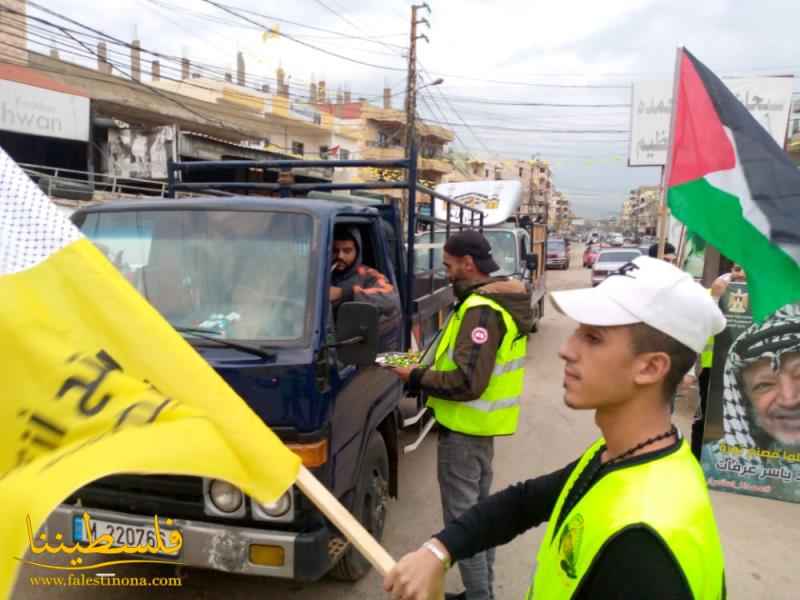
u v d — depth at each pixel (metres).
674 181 4.32
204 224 3.32
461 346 2.99
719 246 4.18
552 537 1.38
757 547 4.37
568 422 7.25
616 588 1.10
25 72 16.42
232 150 20.50
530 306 3.32
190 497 2.79
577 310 1.30
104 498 2.88
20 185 1.64
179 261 3.23
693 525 1.12
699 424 5.34
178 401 1.60
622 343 1.29
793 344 5.04
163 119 22.30
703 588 1.09
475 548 1.66
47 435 1.52
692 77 4.28
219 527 2.70
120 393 1.57
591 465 1.39
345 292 3.66
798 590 3.84
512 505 1.69
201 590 3.54
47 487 1.41
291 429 2.71
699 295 1.28
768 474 5.18
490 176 70.00
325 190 5.12
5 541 1.38
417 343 4.98
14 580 1.37
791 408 5.08
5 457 1.50
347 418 3.13
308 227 3.23
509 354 3.11
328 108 41.41
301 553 2.64
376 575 3.75
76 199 13.73
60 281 1.60
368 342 2.92
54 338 1.56
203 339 2.88
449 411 3.10
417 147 4.63
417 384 3.08
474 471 3.14
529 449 6.29
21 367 1.53
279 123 32.34
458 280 3.25
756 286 4.07
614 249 26.08
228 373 2.68
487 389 3.07
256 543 2.66
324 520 2.82
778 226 3.99
